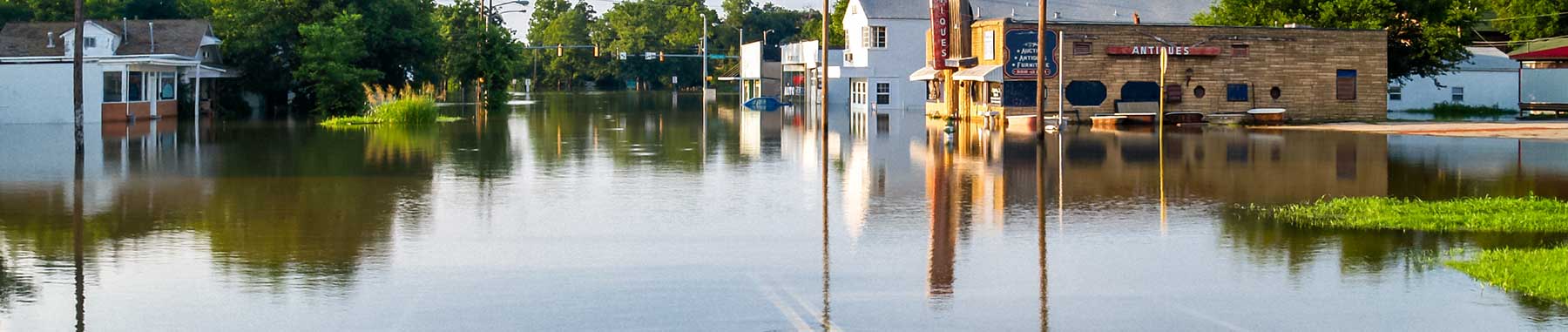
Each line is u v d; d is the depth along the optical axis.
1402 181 25.00
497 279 13.52
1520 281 12.97
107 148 35.88
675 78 159.12
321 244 16.16
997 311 11.77
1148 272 13.85
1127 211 19.62
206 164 29.94
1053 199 21.53
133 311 11.76
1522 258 14.31
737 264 14.50
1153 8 76.62
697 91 157.75
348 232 17.39
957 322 11.30
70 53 64.75
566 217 19.17
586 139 41.06
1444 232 16.98
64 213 19.58
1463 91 72.31
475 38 76.62
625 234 17.22
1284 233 16.97
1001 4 75.19
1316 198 21.67
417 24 77.06
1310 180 25.33
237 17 70.25
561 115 64.19
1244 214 19.11
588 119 59.41
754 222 18.44
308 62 66.25
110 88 55.34
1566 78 60.81
